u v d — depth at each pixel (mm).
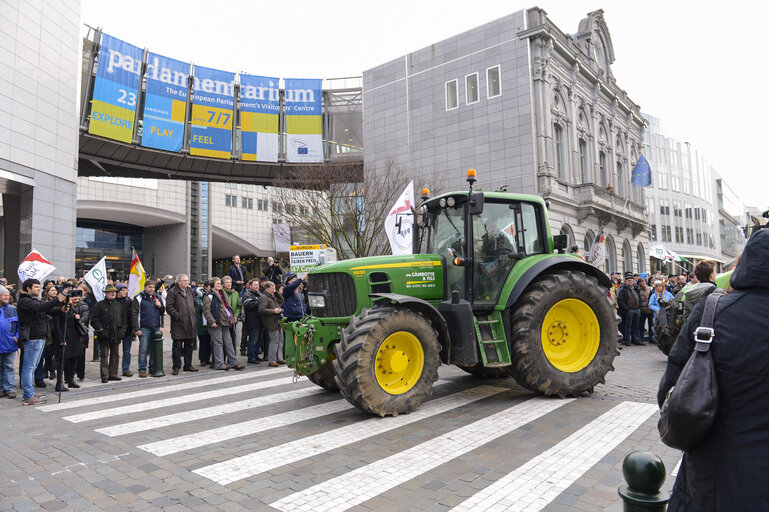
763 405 1642
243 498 3676
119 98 27656
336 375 5668
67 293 8344
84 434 5508
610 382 7766
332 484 3895
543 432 5105
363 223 23297
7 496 3822
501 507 3422
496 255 6863
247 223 53875
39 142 17078
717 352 1749
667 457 4320
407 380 6043
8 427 5871
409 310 5969
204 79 31188
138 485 3986
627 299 13086
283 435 5258
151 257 50438
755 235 1812
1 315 7164
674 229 66250
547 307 6551
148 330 9430
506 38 25266
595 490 3668
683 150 69125
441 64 27719
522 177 24438
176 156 30969
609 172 31891
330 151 34156
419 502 3531
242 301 11250
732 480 1638
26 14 16547
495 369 7930
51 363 9125
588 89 29828
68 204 18438
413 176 27188
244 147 32719
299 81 33781
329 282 6656
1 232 30969
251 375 9281
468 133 26438
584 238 27438
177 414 6352
